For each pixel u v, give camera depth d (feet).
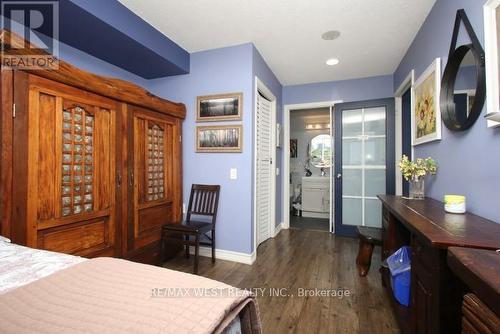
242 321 2.72
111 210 6.29
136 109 7.05
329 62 9.81
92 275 2.75
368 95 11.41
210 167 8.79
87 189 5.74
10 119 4.33
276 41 8.20
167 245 8.33
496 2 3.75
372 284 6.81
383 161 11.07
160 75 9.35
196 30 7.59
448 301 2.94
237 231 8.43
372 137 11.24
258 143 9.86
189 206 8.70
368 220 11.30
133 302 2.25
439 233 3.24
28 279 2.71
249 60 8.27
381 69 10.51
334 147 11.81
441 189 5.86
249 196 8.29
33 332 1.87
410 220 4.01
